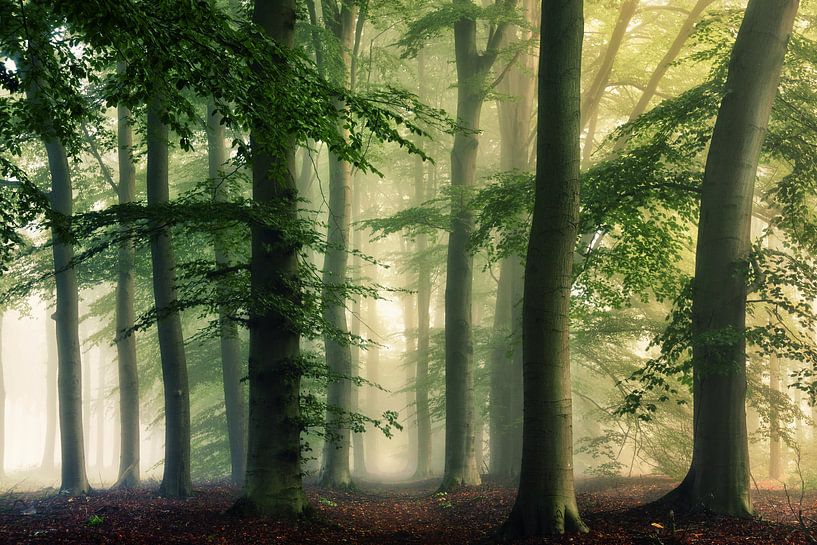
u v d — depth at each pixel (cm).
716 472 1101
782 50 1163
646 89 1878
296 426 1112
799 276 1088
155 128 1510
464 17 1791
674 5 2125
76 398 1762
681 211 1350
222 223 1121
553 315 980
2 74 855
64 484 1730
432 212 1847
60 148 1703
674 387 2030
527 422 983
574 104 1002
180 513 1154
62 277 1766
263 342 1118
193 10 640
